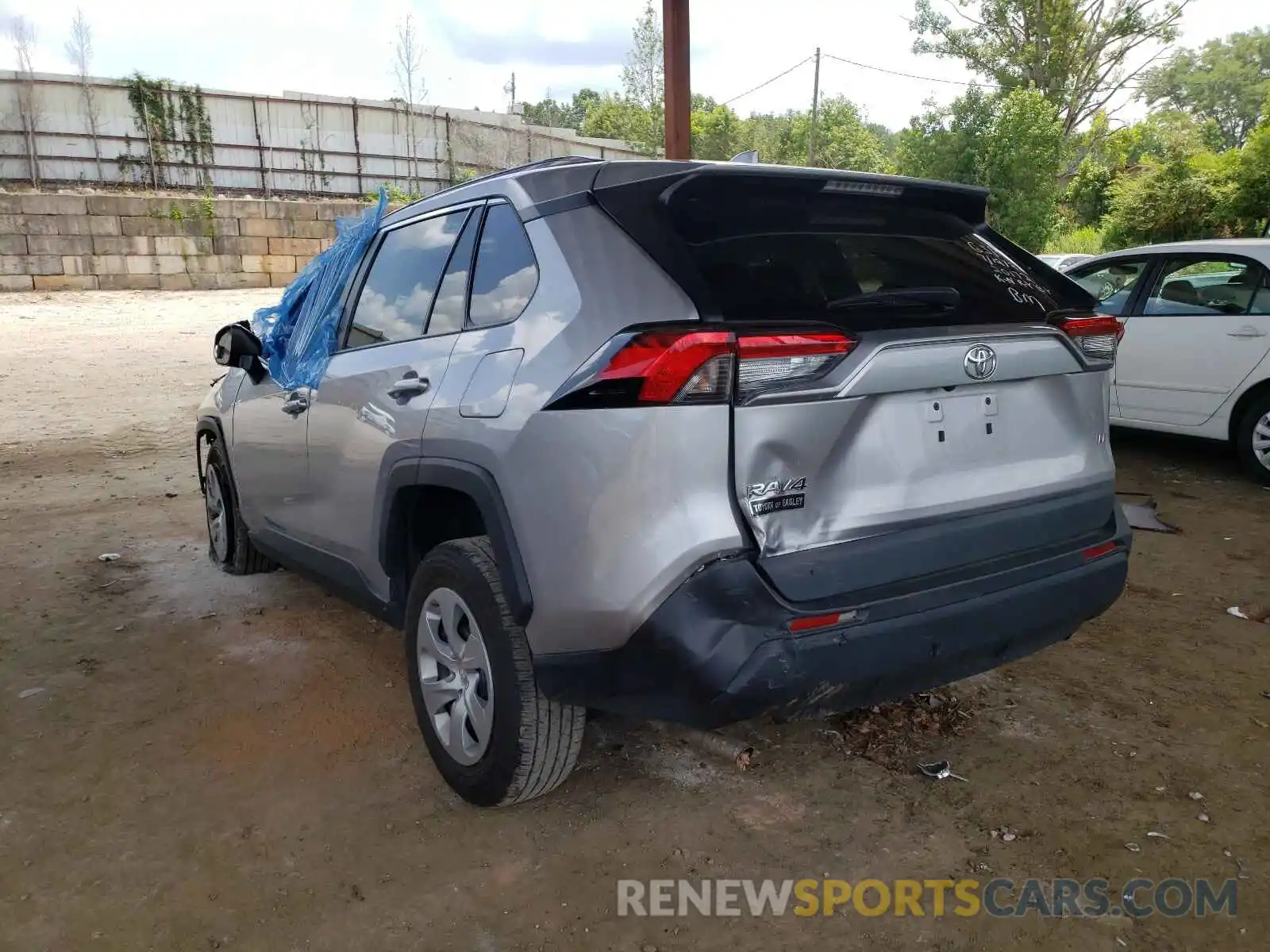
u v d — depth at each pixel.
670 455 2.10
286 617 4.34
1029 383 2.59
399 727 3.31
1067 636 2.71
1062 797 2.81
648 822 2.72
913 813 2.75
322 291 3.76
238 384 4.38
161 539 5.56
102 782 2.96
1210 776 2.91
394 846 2.63
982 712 3.34
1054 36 32.91
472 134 33.69
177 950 2.24
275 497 3.95
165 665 3.83
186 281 26.86
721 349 2.08
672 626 2.12
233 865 2.55
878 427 2.28
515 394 2.40
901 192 2.73
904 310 2.36
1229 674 3.61
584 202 2.50
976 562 2.42
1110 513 2.80
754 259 2.35
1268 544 5.11
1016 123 23.22
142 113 28.25
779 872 2.50
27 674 3.74
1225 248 6.44
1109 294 7.07
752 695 2.11
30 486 6.81
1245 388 6.23
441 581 2.75
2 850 2.63
